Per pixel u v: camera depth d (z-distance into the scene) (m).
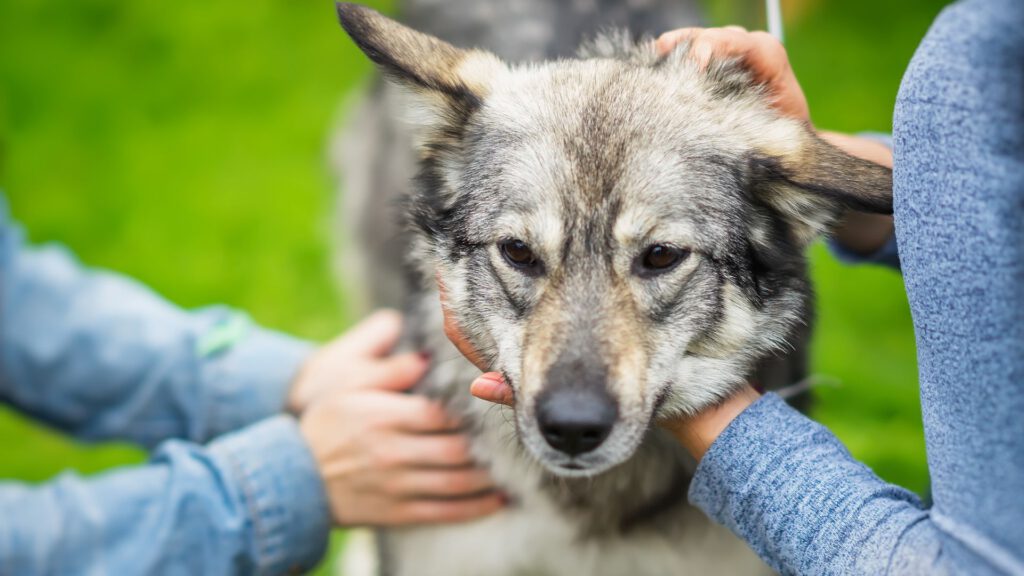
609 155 2.54
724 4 4.79
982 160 1.62
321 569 4.11
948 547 1.73
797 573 2.02
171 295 5.51
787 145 2.63
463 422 3.03
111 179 6.37
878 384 4.60
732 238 2.62
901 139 1.82
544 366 2.38
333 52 7.45
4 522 2.85
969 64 1.65
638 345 2.45
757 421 2.22
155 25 7.74
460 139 2.91
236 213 6.08
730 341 2.65
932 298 1.75
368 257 5.18
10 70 7.23
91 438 3.78
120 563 2.88
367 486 3.04
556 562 3.12
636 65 2.90
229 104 7.02
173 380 3.60
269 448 2.99
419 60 2.88
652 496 2.96
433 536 3.21
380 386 3.16
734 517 2.18
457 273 2.79
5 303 3.61
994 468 1.63
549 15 4.46
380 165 5.01
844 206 2.52
